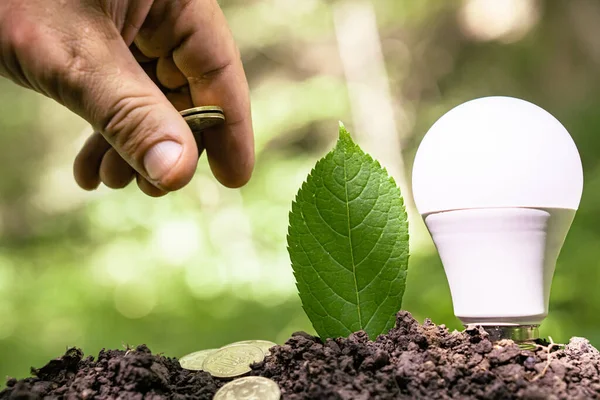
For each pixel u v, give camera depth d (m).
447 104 2.39
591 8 2.07
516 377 0.33
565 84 2.13
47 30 0.38
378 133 2.43
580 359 0.35
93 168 0.52
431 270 1.30
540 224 0.35
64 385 0.35
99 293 1.69
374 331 0.37
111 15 0.42
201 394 0.34
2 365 1.35
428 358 0.34
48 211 2.41
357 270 0.37
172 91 0.52
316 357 0.35
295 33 2.42
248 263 1.75
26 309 1.63
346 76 2.48
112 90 0.38
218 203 2.09
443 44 2.47
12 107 2.41
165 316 1.52
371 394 0.32
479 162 0.35
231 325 1.40
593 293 0.97
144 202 2.04
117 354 0.36
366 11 2.41
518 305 0.36
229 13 2.36
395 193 0.37
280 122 2.22
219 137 0.51
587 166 1.49
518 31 2.26
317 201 0.37
